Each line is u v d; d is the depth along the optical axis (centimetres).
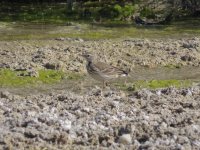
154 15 5350
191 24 5056
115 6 5519
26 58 2875
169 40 3778
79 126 1602
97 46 3356
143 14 5394
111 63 2806
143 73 2692
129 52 3138
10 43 3575
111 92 2142
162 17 5328
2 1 6544
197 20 5372
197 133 1544
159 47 3316
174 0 5691
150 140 1484
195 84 2416
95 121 1667
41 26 4812
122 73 2180
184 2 5722
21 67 2642
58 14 5616
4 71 2572
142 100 1989
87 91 2266
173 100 1977
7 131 1527
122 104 1912
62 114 1745
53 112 1783
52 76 2525
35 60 2802
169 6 5669
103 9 5538
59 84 2409
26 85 2381
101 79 2159
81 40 3769
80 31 4422
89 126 1600
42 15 5581
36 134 1506
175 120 1669
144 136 1516
